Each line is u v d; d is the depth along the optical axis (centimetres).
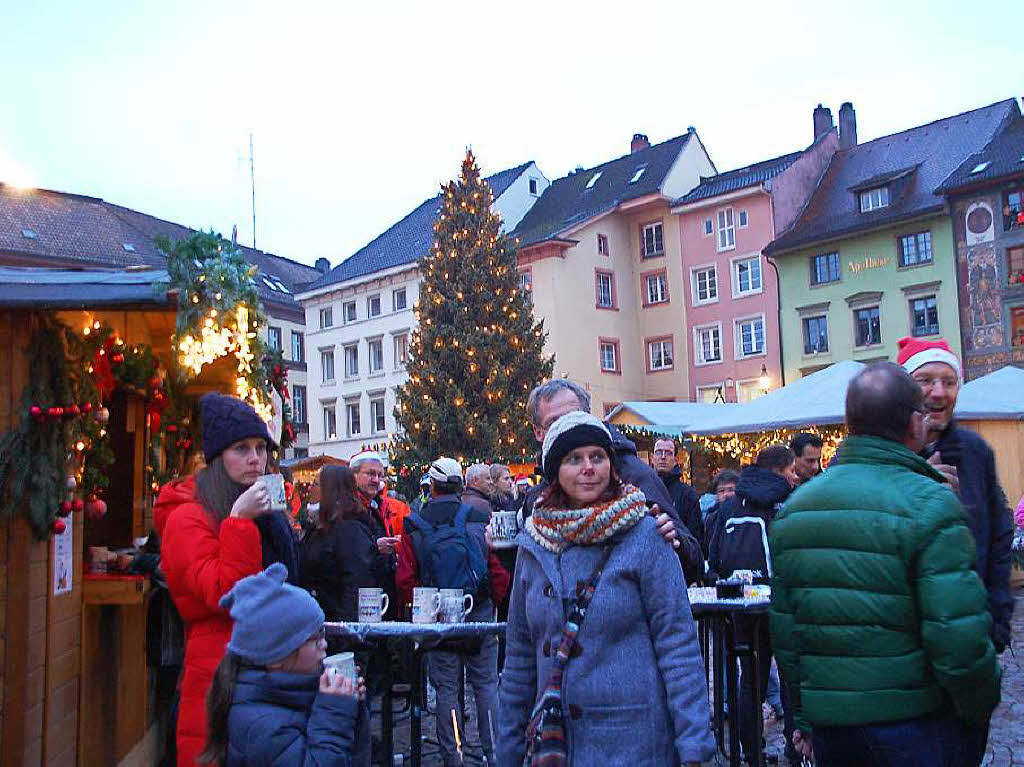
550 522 312
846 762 295
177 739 376
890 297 3566
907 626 285
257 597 290
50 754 475
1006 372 1523
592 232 4316
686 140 4494
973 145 3634
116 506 691
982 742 298
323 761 277
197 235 513
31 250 4244
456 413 2995
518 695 322
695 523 795
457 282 3158
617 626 298
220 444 402
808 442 718
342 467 641
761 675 568
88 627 534
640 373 4394
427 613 529
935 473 305
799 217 3972
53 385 475
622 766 288
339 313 5019
